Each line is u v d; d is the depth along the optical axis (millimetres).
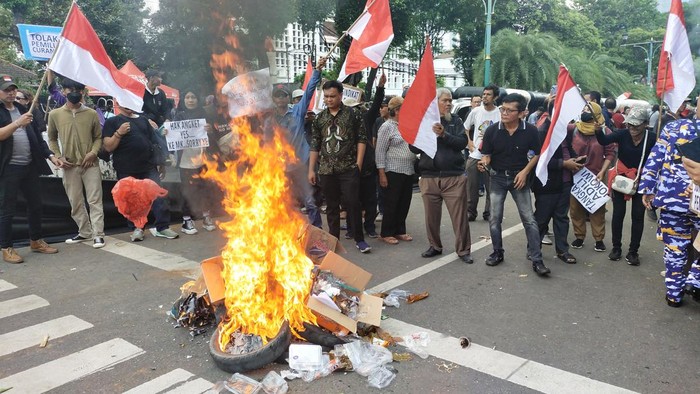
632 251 5594
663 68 5543
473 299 4551
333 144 5691
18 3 23828
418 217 7957
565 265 5578
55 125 6074
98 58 5430
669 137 4262
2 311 4328
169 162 7863
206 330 3904
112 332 3910
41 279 5113
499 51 29000
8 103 5527
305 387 3121
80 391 3123
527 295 4648
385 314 4215
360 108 7371
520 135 5176
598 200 5621
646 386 3109
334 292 3627
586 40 39719
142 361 3471
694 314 4207
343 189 5820
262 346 3299
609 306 4383
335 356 3391
